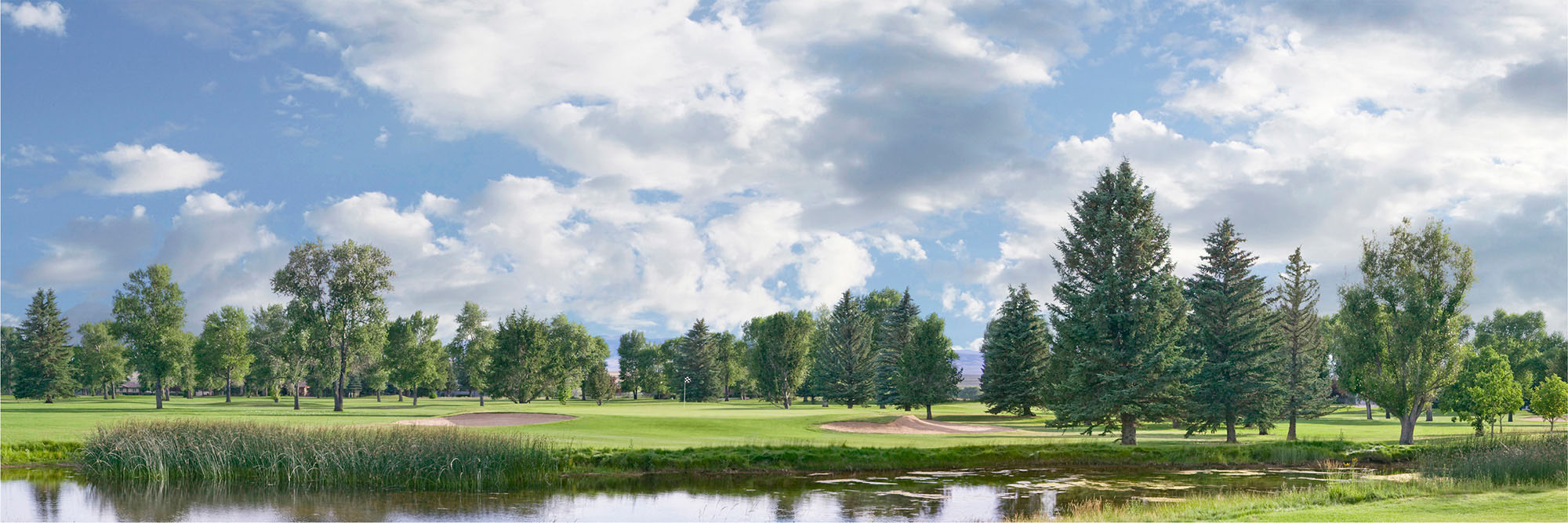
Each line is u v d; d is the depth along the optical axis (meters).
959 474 31.22
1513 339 116.44
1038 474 31.33
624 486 28.00
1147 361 41.53
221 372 109.50
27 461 29.70
